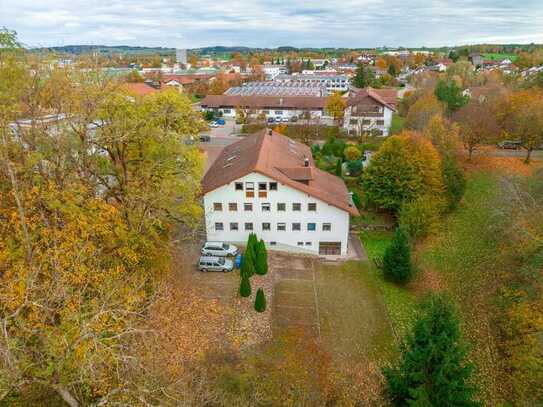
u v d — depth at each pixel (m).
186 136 33.78
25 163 23.31
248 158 40.06
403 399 19.70
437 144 51.62
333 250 38.75
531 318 24.62
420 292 33.09
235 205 37.59
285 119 99.31
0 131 21.41
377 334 28.20
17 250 20.25
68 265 19.83
